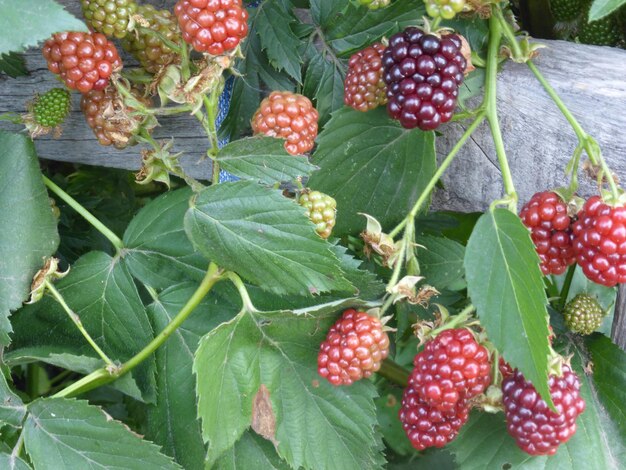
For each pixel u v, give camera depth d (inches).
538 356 8.9
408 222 10.2
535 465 11.0
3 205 10.3
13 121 10.5
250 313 10.2
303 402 10.4
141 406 11.7
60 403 9.9
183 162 12.3
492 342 9.2
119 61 10.0
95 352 10.9
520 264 9.1
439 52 9.5
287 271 9.9
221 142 12.0
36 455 10.0
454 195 11.9
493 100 10.2
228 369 10.1
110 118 10.1
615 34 12.8
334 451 10.4
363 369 9.8
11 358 10.3
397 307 11.8
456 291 12.3
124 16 9.7
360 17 11.2
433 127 9.7
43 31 8.1
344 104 11.6
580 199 9.6
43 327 11.0
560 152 10.6
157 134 12.1
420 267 11.8
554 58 10.7
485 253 9.4
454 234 14.4
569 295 13.0
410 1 10.8
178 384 10.9
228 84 11.8
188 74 9.9
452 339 9.4
